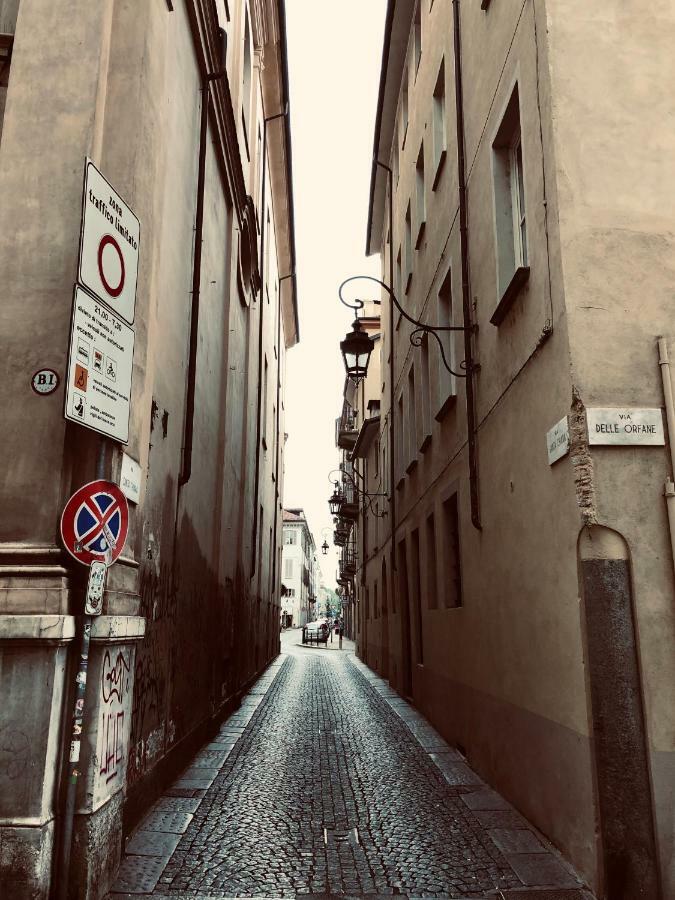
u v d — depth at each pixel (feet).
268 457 69.41
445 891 14.70
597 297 17.01
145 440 18.51
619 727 15.17
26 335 15.93
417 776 24.64
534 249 19.47
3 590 14.40
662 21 18.63
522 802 19.92
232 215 38.24
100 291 15.23
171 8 21.11
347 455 113.19
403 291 50.98
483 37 26.16
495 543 23.63
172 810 20.12
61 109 17.13
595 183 17.60
